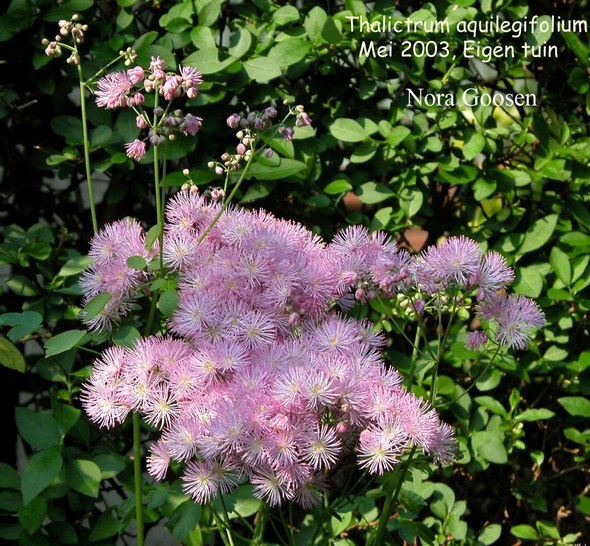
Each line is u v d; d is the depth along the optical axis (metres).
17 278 0.53
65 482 0.50
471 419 0.57
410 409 0.40
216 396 0.41
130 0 0.54
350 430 0.41
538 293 0.56
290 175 0.54
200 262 0.44
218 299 0.43
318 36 0.54
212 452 0.39
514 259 0.57
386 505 0.44
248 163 0.44
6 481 0.50
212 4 0.53
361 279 0.45
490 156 0.57
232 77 0.54
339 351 0.42
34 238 0.54
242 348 0.41
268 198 0.57
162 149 0.54
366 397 0.40
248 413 0.39
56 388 0.57
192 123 0.43
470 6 0.57
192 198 0.46
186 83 0.43
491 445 0.56
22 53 0.54
